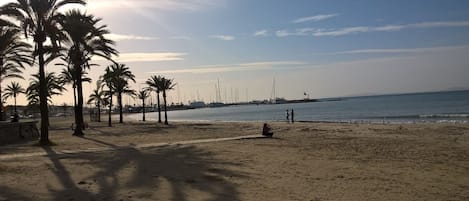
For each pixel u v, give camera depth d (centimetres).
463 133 3497
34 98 7725
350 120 7269
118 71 6838
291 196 1137
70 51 3525
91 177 1408
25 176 1423
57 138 3422
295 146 2500
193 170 1559
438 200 1113
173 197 1116
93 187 1241
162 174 1470
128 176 1430
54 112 17650
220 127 5400
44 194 1145
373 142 2744
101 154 2100
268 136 3203
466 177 1439
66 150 2336
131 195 1136
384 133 3631
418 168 1634
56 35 2689
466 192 1209
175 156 1998
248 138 3067
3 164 1714
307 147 2436
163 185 1274
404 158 1936
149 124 6988
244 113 15375
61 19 2727
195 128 5219
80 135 3822
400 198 1129
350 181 1355
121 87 7331
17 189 1206
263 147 2441
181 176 1430
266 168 1614
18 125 3306
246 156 1997
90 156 2009
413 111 9556
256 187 1249
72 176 1426
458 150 2234
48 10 2675
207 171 1536
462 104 12075
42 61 2748
